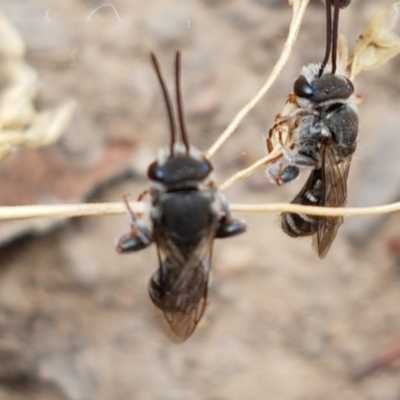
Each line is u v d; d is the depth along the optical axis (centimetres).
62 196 12
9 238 11
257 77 14
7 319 11
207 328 11
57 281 12
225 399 11
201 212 7
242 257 12
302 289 12
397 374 11
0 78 8
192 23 15
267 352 11
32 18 14
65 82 13
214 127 13
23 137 8
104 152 12
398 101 14
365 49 8
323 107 8
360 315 12
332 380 11
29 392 11
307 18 15
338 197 8
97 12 14
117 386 11
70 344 11
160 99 14
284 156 8
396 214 12
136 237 7
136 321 11
